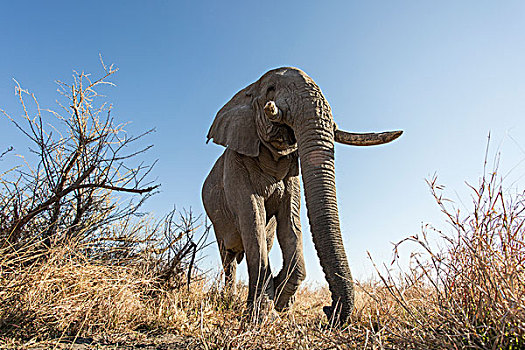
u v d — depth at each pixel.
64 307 4.13
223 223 7.27
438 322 3.17
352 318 4.42
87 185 4.96
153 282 6.00
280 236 6.29
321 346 3.50
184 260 6.98
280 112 5.75
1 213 4.95
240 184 6.19
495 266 3.07
